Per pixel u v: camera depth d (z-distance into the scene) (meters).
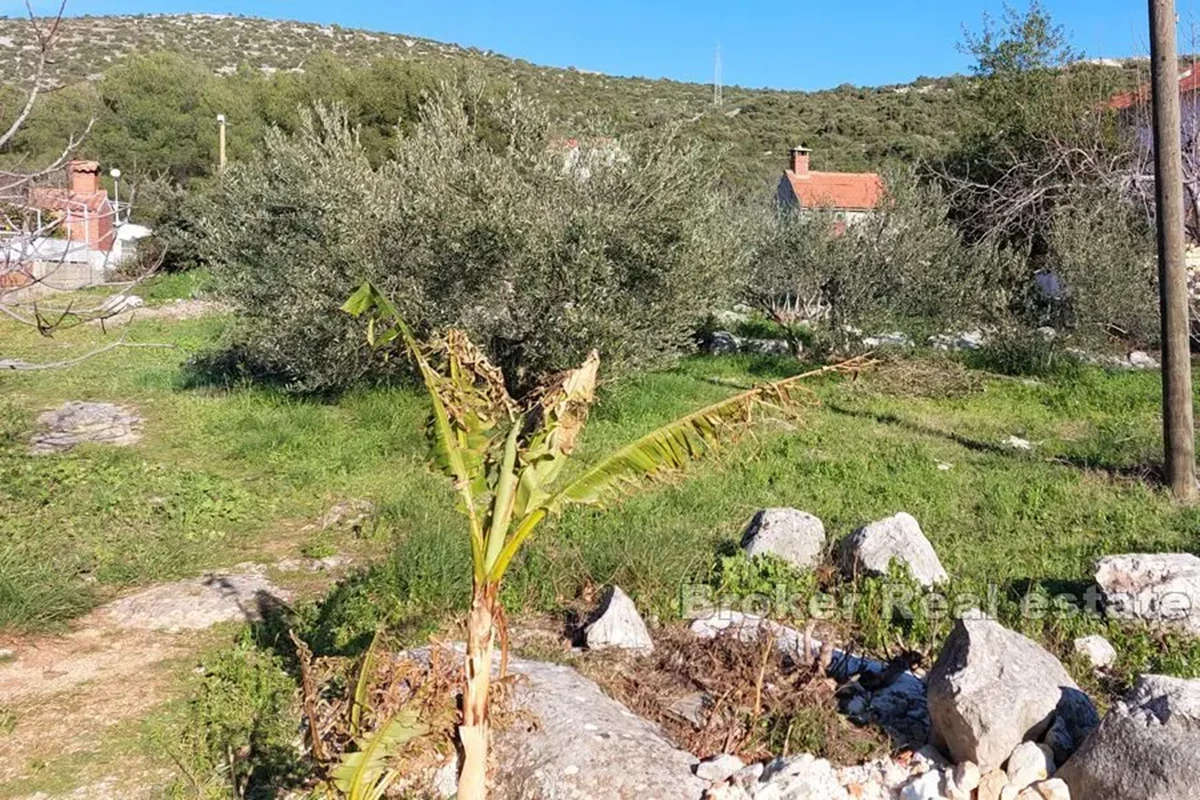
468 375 3.75
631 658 5.22
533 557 6.31
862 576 6.17
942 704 4.02
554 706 4.32
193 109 36.94
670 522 7.32
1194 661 5.16
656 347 11.24
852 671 5.03
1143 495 8.62
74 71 48.03
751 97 58.56
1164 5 8.38
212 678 5.23
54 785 4.29
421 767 4.07
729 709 4.55
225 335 14.60
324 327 11.10
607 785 3.84
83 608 6.16
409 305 10.86
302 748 4.52
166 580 6.77
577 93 51.66
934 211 15.36
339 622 5.71
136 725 4.81
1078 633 5.58
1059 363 14.84
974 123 21.56
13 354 16.06
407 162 11.52
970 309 15.13
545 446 3.47
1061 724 4.01
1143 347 16.12
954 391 13.36
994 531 7.62
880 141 44.09
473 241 10.41
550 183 10.97
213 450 10.18
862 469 9.34
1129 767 3.50
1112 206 15.34
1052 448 10.46
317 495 8.69
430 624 5.63
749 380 14.09
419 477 8.93
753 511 8.01
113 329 18.95
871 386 13.59
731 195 15.94
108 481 8.84
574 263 10.41
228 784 4.29
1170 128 8.45
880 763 4.07
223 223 12.73
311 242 11.46
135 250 24.88
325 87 30.41
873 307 14.68
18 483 8.59
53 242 14.43
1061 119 18.78
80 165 17.11
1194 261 18.42
